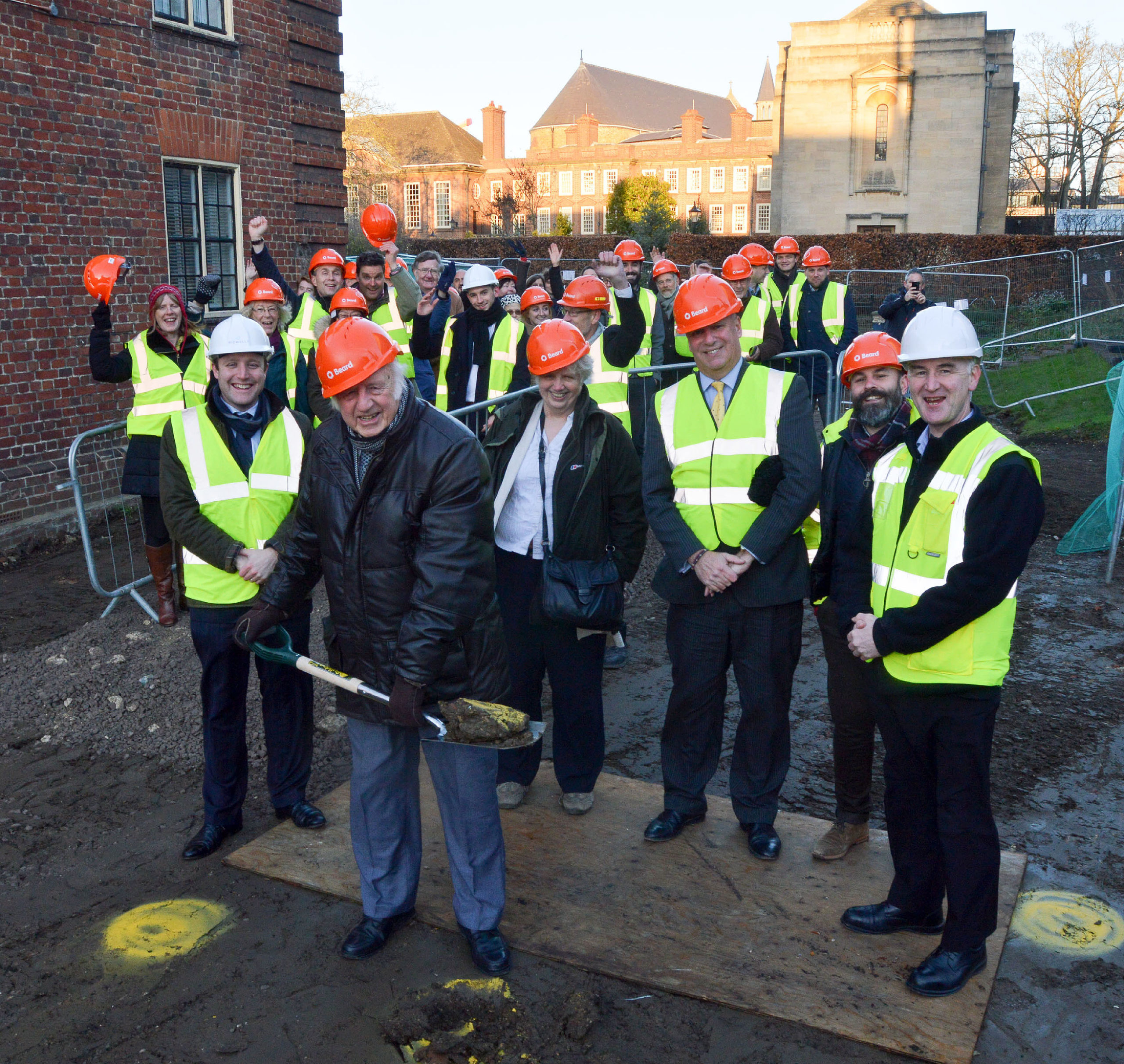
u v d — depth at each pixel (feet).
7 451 26.32
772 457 11.42
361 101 128.57
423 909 11.20
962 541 9.25
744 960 10.13
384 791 10.37
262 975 10.17
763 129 246.47
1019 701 16.71
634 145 245.86
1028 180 173.58
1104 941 10.54
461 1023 9.49
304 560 10.57
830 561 11.24
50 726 16.05
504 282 28.45
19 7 25.72
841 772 11.84
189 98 30.78
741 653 11.84
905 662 9.55
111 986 10.04
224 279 33.35
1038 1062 8.89
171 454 11.81
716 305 11.33
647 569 24.50
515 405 13.01
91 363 19.22
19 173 26.11
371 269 22.45
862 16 133.69
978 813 9.43
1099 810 13.25
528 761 13.28
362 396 8.99
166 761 14.98
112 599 21.16
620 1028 9.33
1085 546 25.44
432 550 9.33
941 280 68.54
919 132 133.69
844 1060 8.90
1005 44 135.13
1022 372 50.70
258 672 12.77
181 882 11.87
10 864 12.29
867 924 10.57
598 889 11.39
